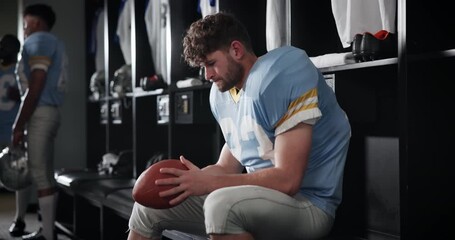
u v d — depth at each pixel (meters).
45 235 4.37
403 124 2.17
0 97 5.27
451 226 2.21
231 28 2.04
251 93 2.02
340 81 2.67
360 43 2.42
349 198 2.98
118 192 3.87
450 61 2.20
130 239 2.30
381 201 2.81
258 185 1.91
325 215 2.06
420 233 2.18
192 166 2.08
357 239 2.67
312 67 2.01
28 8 4.47
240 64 2.06
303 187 2.07
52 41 4.30
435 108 2.19
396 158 2.72
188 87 3.72
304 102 1.93
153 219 2.24
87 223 4.63
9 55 5.25
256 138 2.08
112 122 5.43
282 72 1.96
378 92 2.75
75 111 6.07
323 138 2.08
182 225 2.26
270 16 3.06
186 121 3.85
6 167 4.39
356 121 2.72
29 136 4.31
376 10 2.57
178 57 4.06
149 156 4.67
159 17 4.61
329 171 2.08
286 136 1.94
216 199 1.85
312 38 2.98
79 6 6.07
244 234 1.86
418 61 2.16
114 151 5.28
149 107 4.70
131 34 4.94
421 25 2.18
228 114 2.20
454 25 2.21
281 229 1.94
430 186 2.19
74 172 5.07
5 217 5.72
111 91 5.34
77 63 6.07
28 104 4.19
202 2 3.82
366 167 2.89
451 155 2.21
